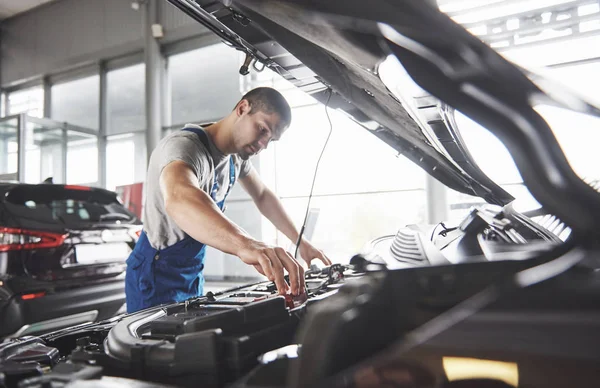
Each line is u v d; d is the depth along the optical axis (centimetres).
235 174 160
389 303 41
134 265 148
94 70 661
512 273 45
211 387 47
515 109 38
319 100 114
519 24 355
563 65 339
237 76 560
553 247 47
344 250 566
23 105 735
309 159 558
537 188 42
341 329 34
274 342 57
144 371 52
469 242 95
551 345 30
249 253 84
